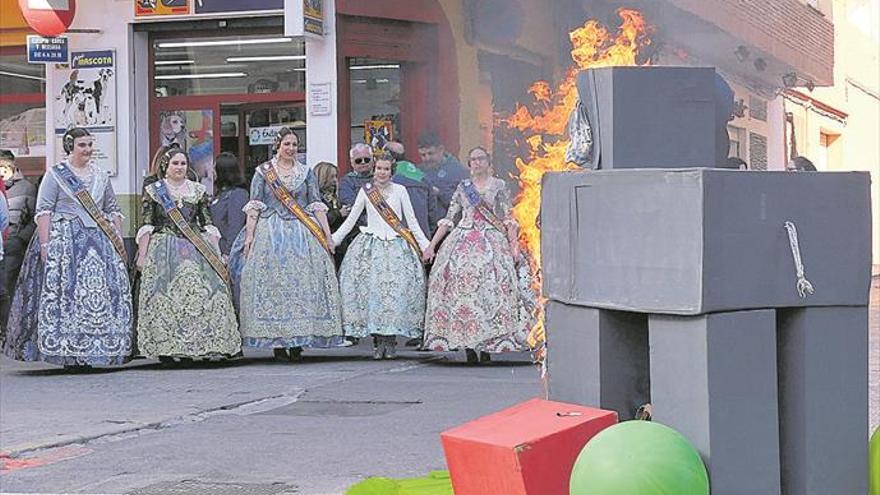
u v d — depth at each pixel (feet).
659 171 12.26
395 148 40.11
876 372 31.17
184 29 48.83
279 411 27.50
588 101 13.74
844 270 12.60
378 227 35.96
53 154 49.60
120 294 34.81
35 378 33.71
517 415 13.30
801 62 66.90
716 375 12.03
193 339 34.96
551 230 14.12
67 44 49.14
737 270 12.09
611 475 11.55
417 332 35.88
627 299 12.66
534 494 12.28
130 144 48.88
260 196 35.94
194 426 25.81
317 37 46.65
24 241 40.63
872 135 99.60
